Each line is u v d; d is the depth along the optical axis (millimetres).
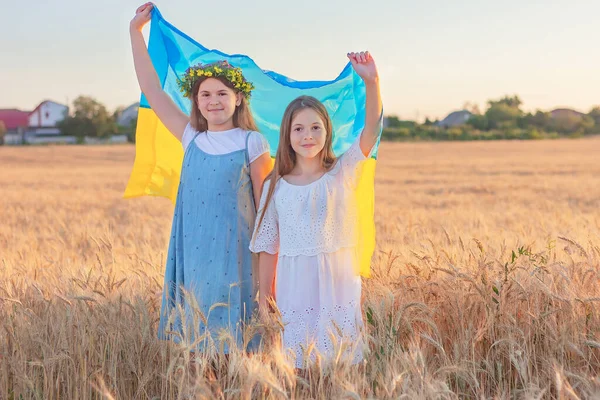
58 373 3711
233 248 4148
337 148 4762
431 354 3965
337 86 4734
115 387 3684
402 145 69812
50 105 104438
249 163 4238
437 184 24938
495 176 28922
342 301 4023
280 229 4090
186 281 4230
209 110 4219
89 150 64750
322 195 4027
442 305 4398
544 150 58281
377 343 3590
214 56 4824
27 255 7152
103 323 4031
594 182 24016
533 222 11195
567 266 4684
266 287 4195
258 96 4848
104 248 6676
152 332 4223
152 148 4828
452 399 3152
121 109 115438
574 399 3031
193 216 4219
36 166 42938
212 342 3580
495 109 101688
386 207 15250
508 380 3912
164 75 4852
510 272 4551
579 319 4082
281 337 3963
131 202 18047
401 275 4613
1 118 104125
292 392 3078
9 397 3785
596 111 111438
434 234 9219
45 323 4055
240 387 3264
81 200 18516
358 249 4301
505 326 3967
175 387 3693
